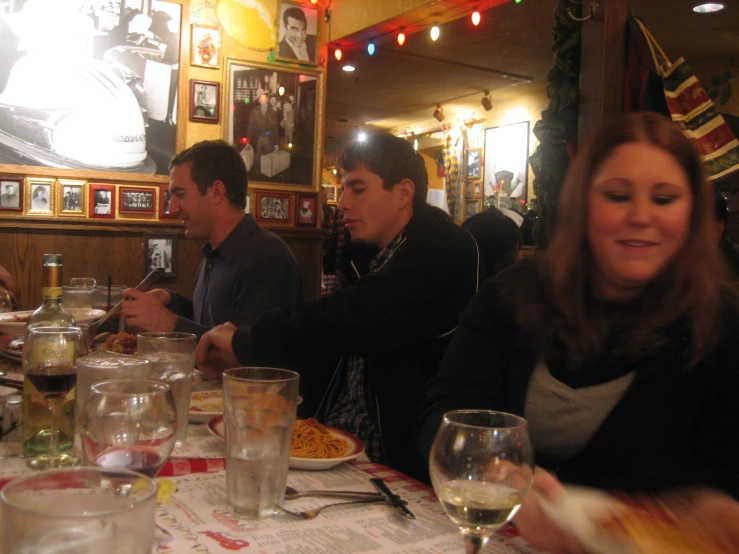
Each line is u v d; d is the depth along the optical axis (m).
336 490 1.01
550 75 2.28
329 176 11.86
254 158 4.81
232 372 1.02
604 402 1.16
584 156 1.17
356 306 1.63
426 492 1.02
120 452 0.84
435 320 1.69
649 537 0.75
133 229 4.41
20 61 4.02
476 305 1.34
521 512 0.81
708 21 4.66
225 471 1.01
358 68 6.29
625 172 1.08
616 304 1.19
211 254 2.49
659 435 1.13
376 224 1.88
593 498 0.83
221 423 1.26
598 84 2.14
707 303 1.11
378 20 4.71
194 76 4.54
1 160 4.02
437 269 1.69
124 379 0.97
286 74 4.91
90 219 4.27
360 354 1.67
